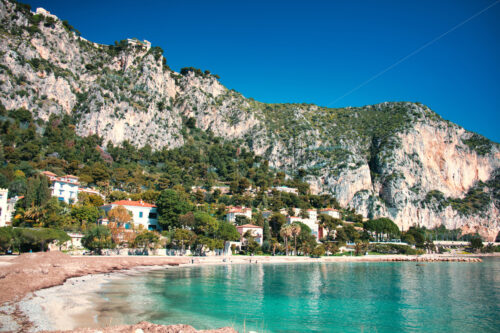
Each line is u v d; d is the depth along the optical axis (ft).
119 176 584.40
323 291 195.52
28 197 319.27
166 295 162.61
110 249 301.43
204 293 172.35
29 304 124.16
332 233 561.84
